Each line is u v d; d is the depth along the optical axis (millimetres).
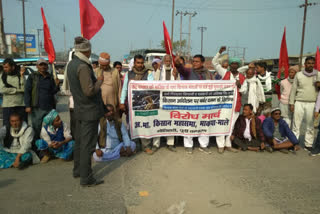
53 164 4062
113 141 4477
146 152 4648
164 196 3018
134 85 4484
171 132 4707
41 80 4348
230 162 4230
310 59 4719
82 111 3061
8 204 2746
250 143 4859
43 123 4039
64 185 3262
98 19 4180
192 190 3184
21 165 3781
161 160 4266
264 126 4805
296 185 3375
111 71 4875
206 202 2893
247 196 3051
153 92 4551
